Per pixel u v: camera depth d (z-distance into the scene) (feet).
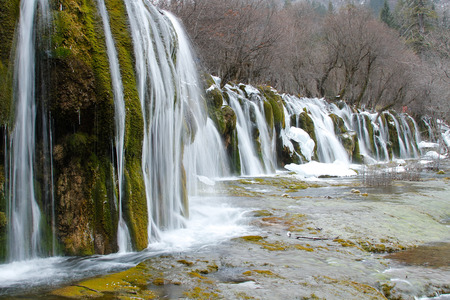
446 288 14.78
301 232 21.45
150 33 20.66
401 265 17.13
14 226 15.26
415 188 44.14
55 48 15.84
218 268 15.40
